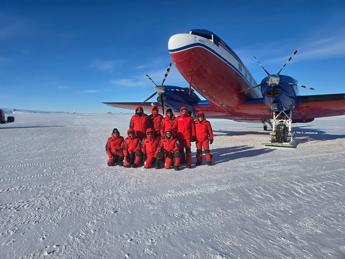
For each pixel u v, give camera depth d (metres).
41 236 2.33
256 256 1.96
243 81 10.24
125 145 5.38
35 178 4.43
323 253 1.99
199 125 5.41
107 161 6.04
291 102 8.43
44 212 2.89
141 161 5.46
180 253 2.02
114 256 2.00
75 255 2.02
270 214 2.78
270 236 2.28
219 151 7.44
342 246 2.09
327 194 3.43
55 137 12.16
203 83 9.14
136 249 2.10
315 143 9.10
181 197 3.37
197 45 7.85
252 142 9.56
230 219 2.66
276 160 5.94
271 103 8.50
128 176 4.55
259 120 14.13
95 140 10.80
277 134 8.41
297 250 2.04
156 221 2.64
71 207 3.04
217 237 2.28
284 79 8.45
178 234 2.35
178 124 5.29
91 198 3.36
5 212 2.89
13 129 17.80
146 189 3.74
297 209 2.91
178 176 4.52
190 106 10.99
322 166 5.20
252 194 3.46
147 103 13.70
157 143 5.21
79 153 7.29
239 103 10.88
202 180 4.22
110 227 2.51
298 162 5.66
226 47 9.02
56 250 2.09
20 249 2.11
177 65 8.40
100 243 2.20
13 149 8.13
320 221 2.59
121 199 3.31
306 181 4.07
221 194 3.48
